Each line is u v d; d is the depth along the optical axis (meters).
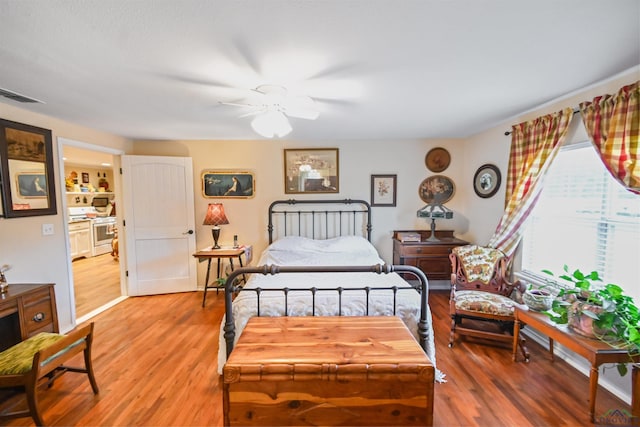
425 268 3.46
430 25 1.24
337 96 2.11
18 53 1.45
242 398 1.25
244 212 3.85
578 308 1.70
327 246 3.38
